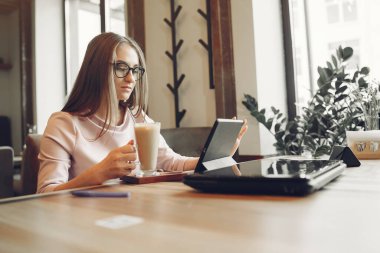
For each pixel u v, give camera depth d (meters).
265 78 2.39
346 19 2.41
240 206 0.58
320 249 0.35
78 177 1.00
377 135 1.31
